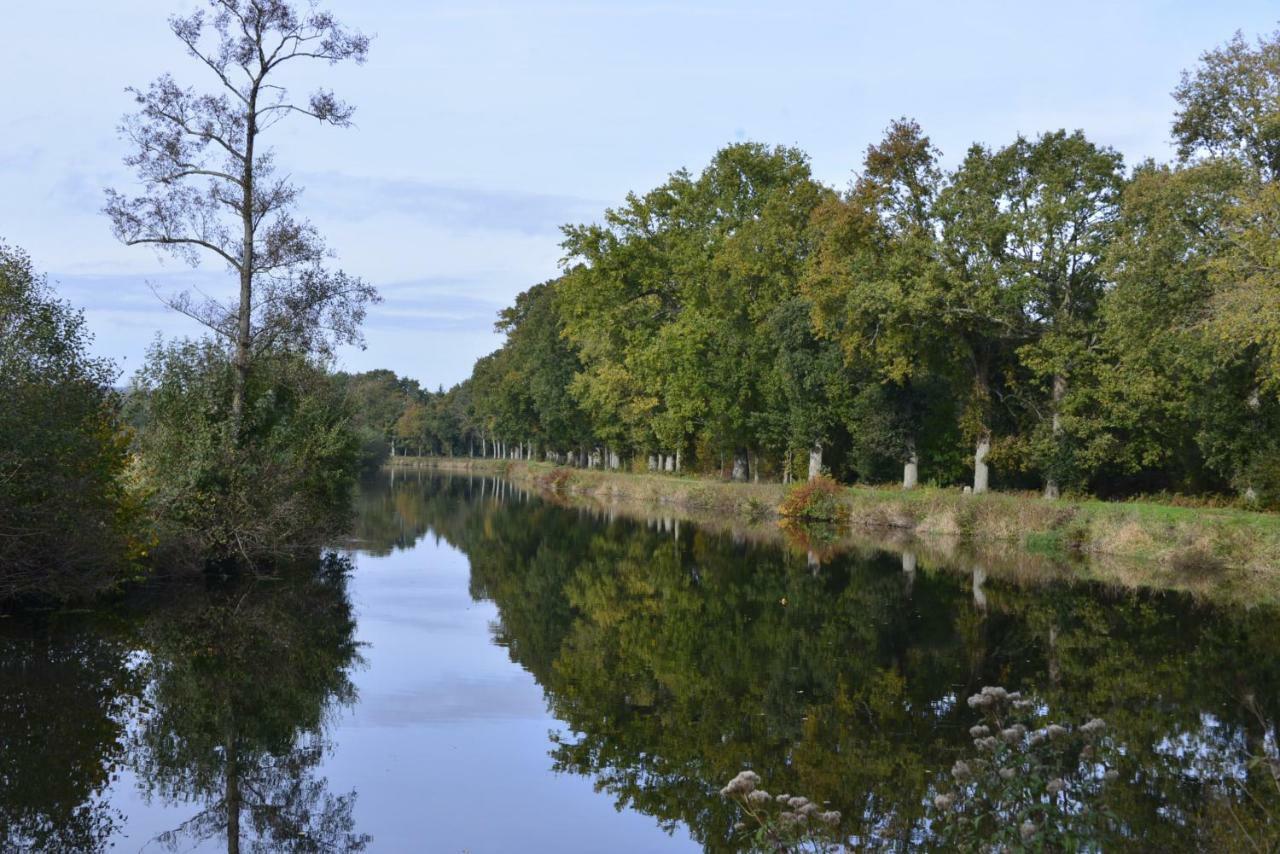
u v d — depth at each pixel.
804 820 6.92
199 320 21.89
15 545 15.69
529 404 80.19
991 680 14.06
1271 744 10.60
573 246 50.78
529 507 49.91
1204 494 33.28
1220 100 28.20
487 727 11.83
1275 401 29.30
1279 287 22.67
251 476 22.14
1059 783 6.62
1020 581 24.06
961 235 32.53
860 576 24.95
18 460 14.99
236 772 10.09
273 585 21.80
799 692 13.48
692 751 10.88
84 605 18.23
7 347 15.53
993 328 34.25
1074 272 33.03
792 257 42.09
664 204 51.09
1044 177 32.19
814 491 40.56
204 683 13.41
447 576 24.73
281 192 22.36
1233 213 24.14
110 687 13.01
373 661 15.20
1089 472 34.72
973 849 6.82
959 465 41.62
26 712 11.86
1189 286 27.36
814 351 40.12
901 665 15.10
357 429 31.44
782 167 47.88
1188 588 23.05
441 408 133.62
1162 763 9.95
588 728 11.80
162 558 20.48
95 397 17.39
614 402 55.59
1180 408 31.11
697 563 27.59
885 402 38.75
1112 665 14.98
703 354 46.56
